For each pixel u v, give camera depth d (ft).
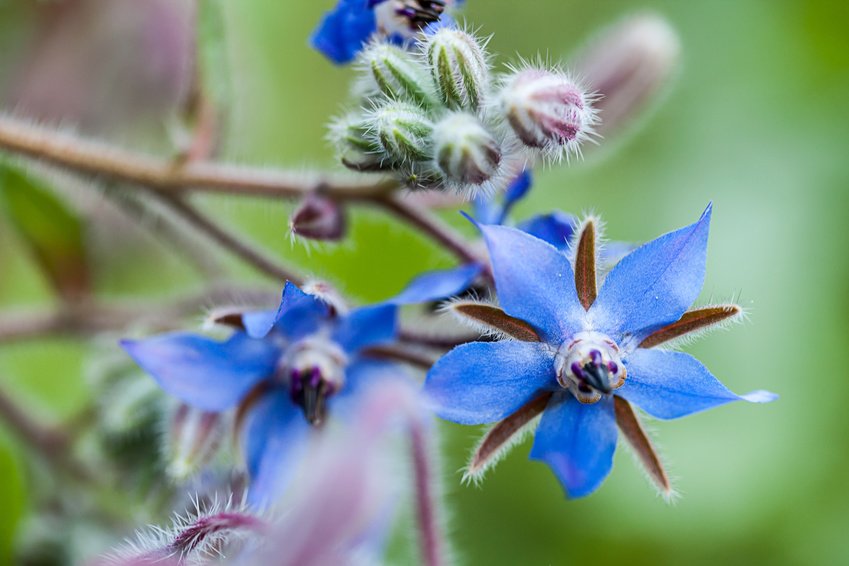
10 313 0.88
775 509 0.91
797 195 0.96
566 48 1.01
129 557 0.68
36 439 0.84
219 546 0.69
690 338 0.70
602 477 0.70
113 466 0.80
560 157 0.71
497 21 1.01
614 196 0.96
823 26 0.98
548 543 0.91
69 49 1.00
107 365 0.82
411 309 0.79
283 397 0.73
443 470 0.83
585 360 0.69
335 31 0.74
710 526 0.91
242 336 0.72
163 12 0.99
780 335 0.93
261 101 0.99
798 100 0.98
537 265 0.69
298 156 1.01
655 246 0.69
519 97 0.69
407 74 0.71
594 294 0.70
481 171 0.70
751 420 0.92
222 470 0.77
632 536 0.91
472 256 0.76
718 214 0.96
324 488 0.59
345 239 0.78
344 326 0.73
